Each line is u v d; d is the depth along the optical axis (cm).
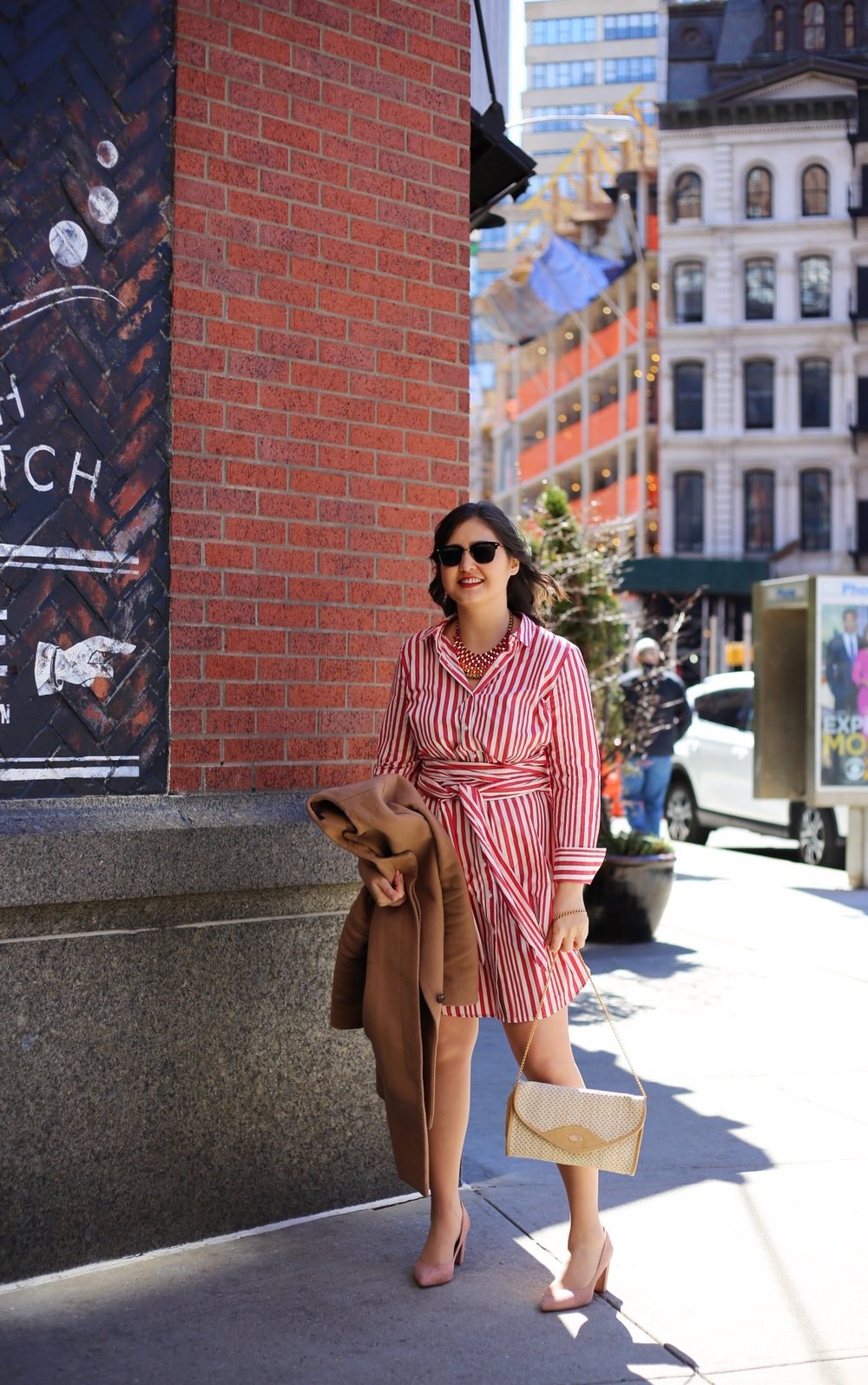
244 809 373
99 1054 344
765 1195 403
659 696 1014
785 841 1490
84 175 351
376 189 412
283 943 380
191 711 370
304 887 381
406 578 418
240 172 381
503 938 327
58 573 346
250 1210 373
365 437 409
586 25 7606
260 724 384
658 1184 411
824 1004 661
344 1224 379
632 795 1097
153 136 364
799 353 3228
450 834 333
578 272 3478
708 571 3064
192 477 371
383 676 412
